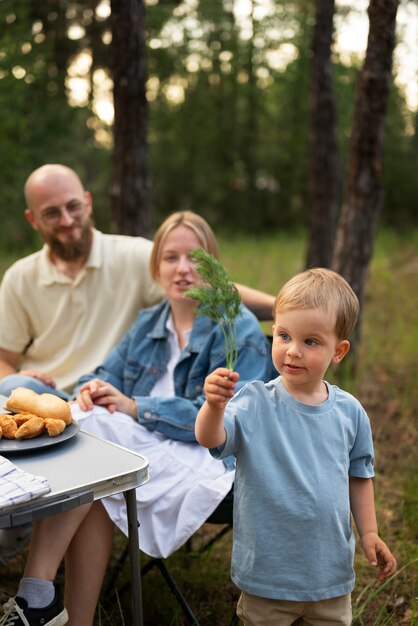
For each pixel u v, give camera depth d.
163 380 2.71
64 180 3.10
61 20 8.98
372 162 4.40
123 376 2.79
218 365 2.52
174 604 2.58
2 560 2.85
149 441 2.41
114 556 2.94
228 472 2.32
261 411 1.86
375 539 1.90
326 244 6.62
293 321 1.80
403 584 2.72
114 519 2.18
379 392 4.80
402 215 14.97
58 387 3.14
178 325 2.72
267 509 1.80
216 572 2.83
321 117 6.48
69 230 3.10
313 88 6.45
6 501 1.56
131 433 2.42
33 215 3.14
